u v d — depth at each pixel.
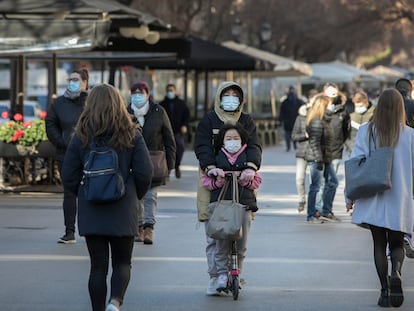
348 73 101.44
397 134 15.93
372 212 15.88
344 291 17.28
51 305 15.95
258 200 32.62
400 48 170.88
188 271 19.11
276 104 87.06
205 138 16.42
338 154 26.92
